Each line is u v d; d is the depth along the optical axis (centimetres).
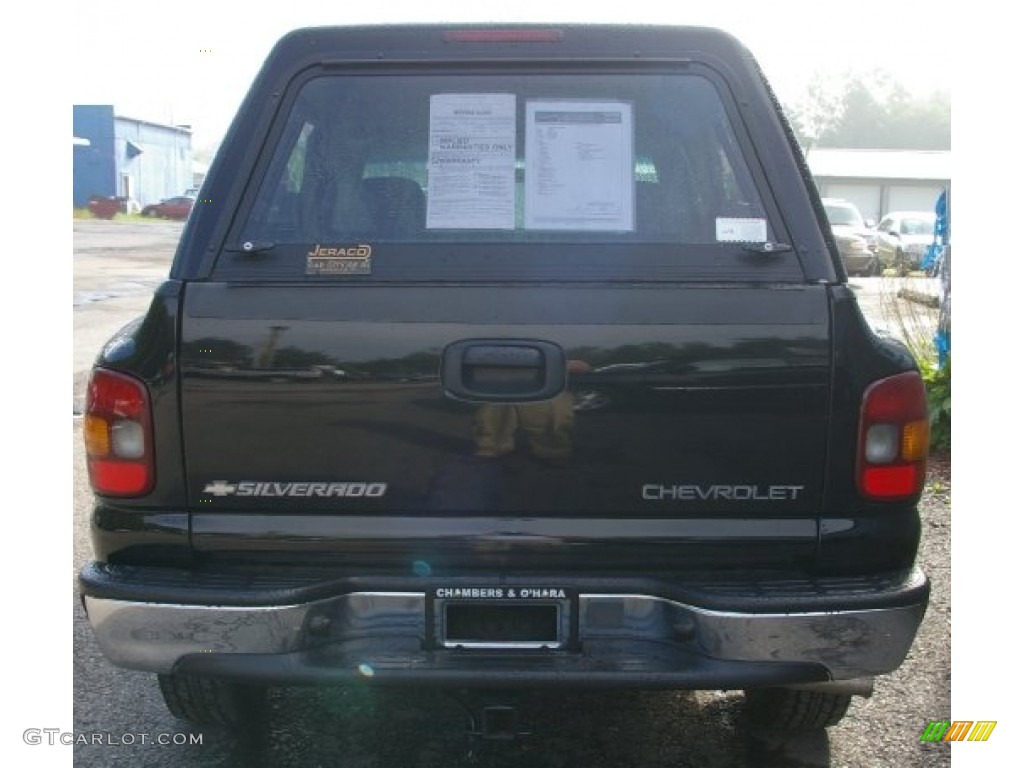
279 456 260
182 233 272
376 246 269
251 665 256
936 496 597
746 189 274
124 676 385
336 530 262
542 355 257
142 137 3872
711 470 260
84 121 3638
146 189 3909
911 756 329
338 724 348
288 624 255
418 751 330
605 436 258
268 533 262
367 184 279
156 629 258
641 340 257
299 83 282
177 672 260
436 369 257
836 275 267
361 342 258
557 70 281
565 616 258
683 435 259
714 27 280
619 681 252
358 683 253
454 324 258
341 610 261
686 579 264
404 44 282
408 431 259
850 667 258
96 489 268
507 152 279
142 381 261
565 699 366
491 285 262
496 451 258
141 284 1703
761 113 277
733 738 340
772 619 253
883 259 1889
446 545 261
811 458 261
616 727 346
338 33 283
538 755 328
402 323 258
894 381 263
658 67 280
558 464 259
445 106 281
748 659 255
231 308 260
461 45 281
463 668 254
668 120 280
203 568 268
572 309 258
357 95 283
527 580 258
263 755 328
